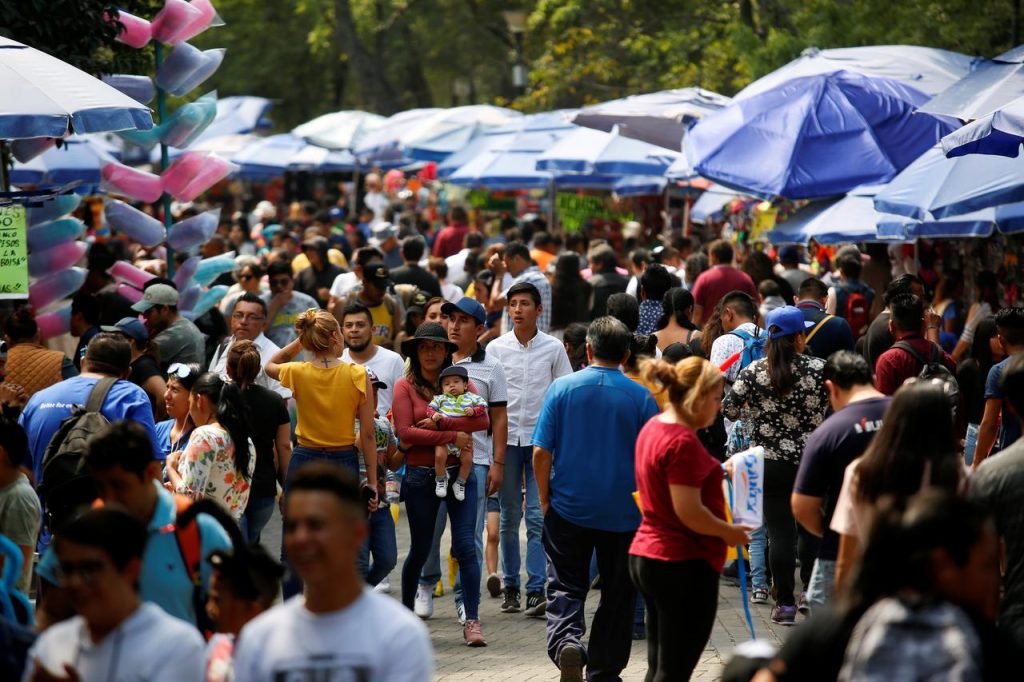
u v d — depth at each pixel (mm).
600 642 23000
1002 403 24844
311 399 26578
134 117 29672
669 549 19828
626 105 53781
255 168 101875
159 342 32594
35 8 36500
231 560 14617
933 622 11125
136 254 60344
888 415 16547
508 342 30844
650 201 78062
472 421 26938
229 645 13773
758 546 29812
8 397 26391
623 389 23062
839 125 42375
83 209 69938
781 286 42250
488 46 144500
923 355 27234
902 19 58062
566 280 42781
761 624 27828
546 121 75188
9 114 27828
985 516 11609
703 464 19500
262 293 46688
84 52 38531
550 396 23328
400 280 45812
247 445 24422
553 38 103438
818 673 12023
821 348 32188
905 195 35188
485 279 45969
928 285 49656
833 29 59719
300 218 84750
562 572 23250
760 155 42031
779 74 46656
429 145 83875
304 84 155000
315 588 11930
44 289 37906
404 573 27516
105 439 15734
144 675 12766
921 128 42375
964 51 57375
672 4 95312
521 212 90938
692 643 20031
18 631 14484
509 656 26297
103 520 12938
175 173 42125
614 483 22797
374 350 31344
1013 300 42438
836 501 20766
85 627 13180
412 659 11930
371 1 133625
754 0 81500
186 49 41688
